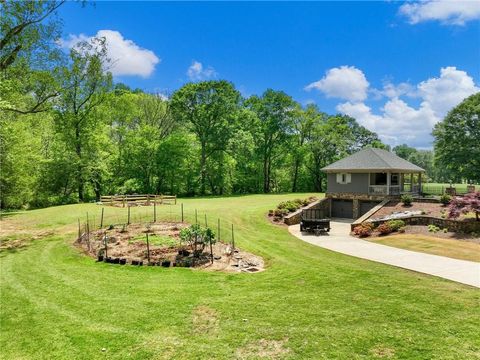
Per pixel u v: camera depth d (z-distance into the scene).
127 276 10.99
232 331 6.89
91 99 33.81
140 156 43.28
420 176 33.84
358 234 20.42
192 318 7.56
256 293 9.15
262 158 53.22
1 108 17.89
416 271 11.68
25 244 16.03
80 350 6.31
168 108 48.06
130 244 15.45
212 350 6.20
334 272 11.02
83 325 7.34
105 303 8.55
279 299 8.59
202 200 35.97
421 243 17.05
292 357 5.89
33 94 21.88
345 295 8.67
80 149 34.88
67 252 14.34
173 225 20.02
